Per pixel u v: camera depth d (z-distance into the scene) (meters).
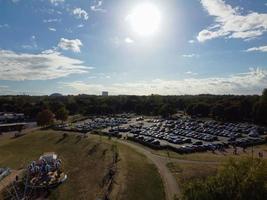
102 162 93.12
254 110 175.38
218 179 44.59
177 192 65.88
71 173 88.75
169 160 91.19
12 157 114.38
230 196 42.31
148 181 73.12
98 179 78.44
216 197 43.00
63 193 74.31
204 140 130.38
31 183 79.81
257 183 41.50
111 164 87.88
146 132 151.00
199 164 84.25
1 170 93.19
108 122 192.38
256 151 103.81
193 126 167.50
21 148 129.12
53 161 93.88
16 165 102.19
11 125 182.75
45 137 144.38
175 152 106.12
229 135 138.88
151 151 107.56
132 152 104.62
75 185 78.44
